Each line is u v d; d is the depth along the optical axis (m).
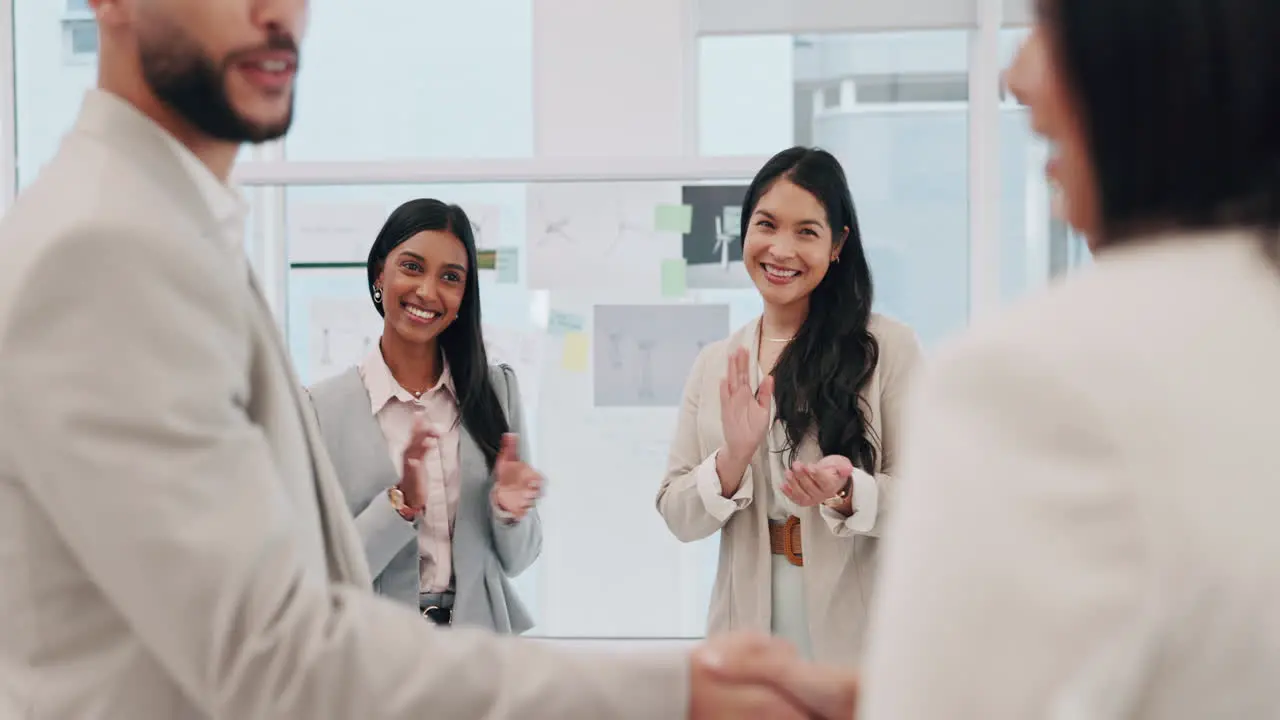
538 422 3.03
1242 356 0.56
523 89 4.16
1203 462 0.53
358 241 3.06
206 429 0.79
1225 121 0.59
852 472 2.23
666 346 3.01
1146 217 0.62
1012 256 3.93
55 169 0.87
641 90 3.97
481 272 3.04
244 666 0.78
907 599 0.57
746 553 2.35
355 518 2.21
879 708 0.58
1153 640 0.52
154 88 0.91
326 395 2.39
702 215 3.01
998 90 3.79
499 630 2.39
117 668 0.84
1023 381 0.57
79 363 0.76
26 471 0.78
